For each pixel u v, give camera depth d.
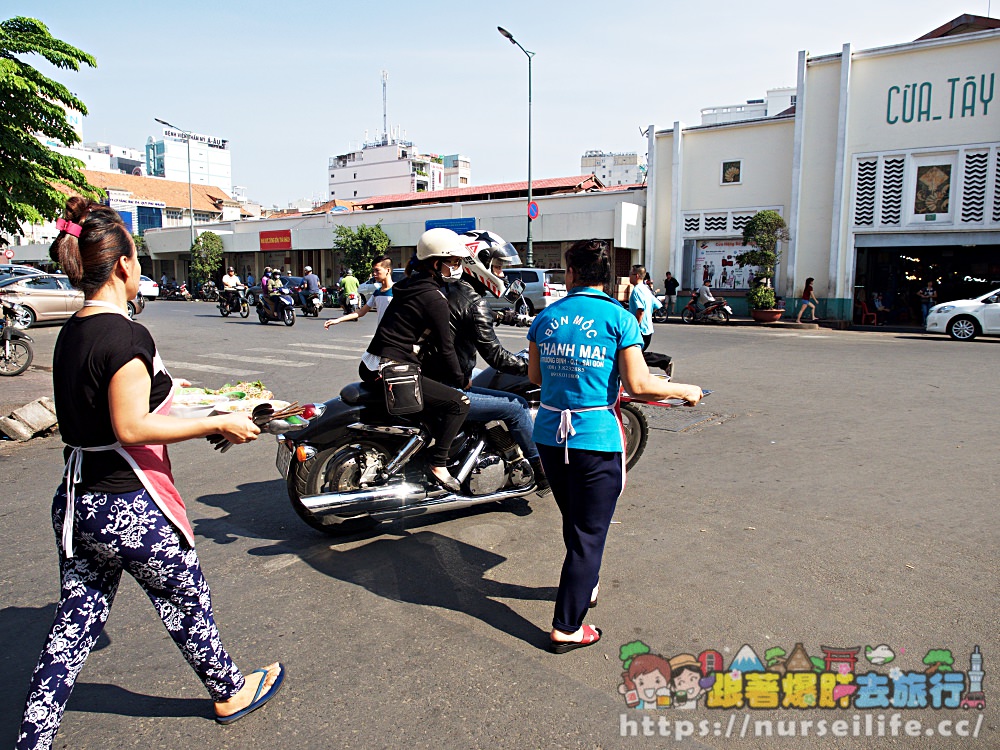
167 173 110.81
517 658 2.98
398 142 92.06
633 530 4.30
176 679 2.90
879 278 22.56
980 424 7.02
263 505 4.94
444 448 4.15
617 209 26.19
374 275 6.30
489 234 4.62
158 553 2.26
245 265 42.53
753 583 3.58
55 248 2.17
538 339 3.11
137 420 2.09
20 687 2.85
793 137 22.61
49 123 10.20
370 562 3.96
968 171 19.64
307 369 10.87
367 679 2.84
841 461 5.76
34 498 5.19
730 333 17.88
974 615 3.24
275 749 2.45
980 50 19.14
